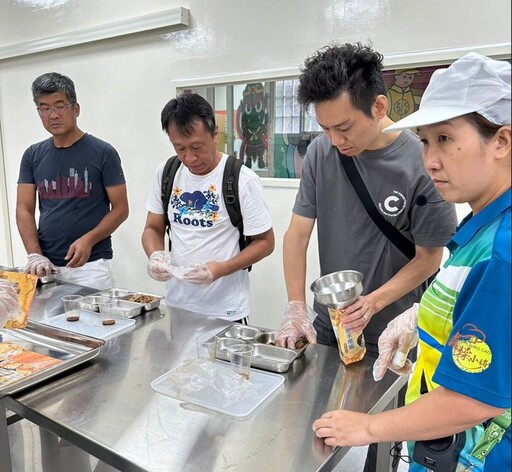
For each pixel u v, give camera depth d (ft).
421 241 4.58
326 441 3.00
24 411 3.61
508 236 2.29
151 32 9.91
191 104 5.62
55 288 6.63
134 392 3.78
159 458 2.96
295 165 8.74
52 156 7.80
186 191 6.33
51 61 11.75
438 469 2.85
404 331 3.75
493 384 2.26
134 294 6.14
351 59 3.85
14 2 12.17
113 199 7.86
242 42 8.79
